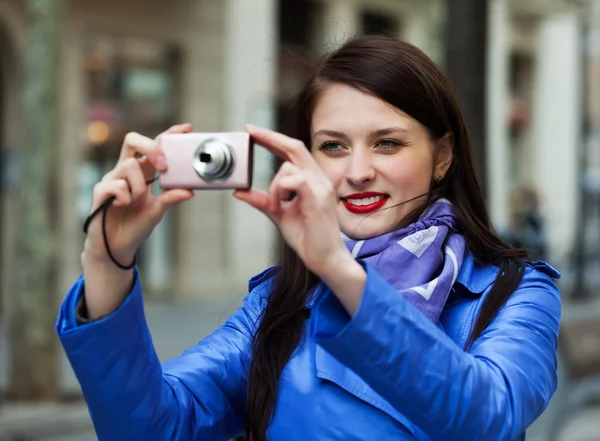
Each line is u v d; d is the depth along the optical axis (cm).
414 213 173
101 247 143
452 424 132
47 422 667
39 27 730
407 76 169
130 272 147
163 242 1318
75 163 1198
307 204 132
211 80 1345
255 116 1370
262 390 167
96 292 145
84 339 142
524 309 163
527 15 2078
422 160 172
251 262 1385
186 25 1315
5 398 719
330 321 135
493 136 1995
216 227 1348
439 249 171
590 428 650
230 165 137
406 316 132
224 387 175
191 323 1125
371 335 130
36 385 715
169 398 157
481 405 133
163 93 1308
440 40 1026
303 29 1490
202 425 166
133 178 140
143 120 1284
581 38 1583
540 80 2158
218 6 1345
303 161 135
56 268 727
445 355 132
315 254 133
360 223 172
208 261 1341
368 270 133
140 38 1273
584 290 1539
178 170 140
